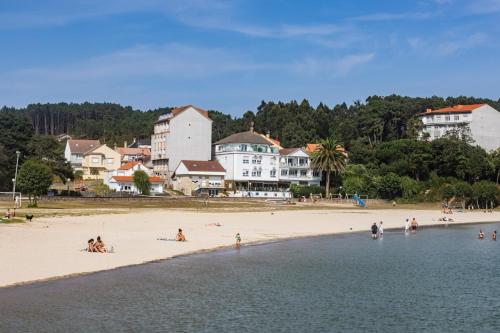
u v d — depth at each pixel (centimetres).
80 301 3045
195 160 16538
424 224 9856
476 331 2803
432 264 4947
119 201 11475
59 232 5666
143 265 4234
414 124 18950
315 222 8869
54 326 2598
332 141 14862
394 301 3397
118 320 2755
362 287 3794
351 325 2847
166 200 12162
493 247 6419
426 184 14888
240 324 2788
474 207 14062
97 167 18525
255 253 5284
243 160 16038
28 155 13812
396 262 5012
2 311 2783
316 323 2856
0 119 14050
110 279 3650
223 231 6881
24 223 6312
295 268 4497
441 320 2989
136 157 19950
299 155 16662
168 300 3200
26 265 3822
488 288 3844
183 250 5125
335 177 15950
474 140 17138
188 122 16762
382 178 14500
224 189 15262
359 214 10838
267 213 10012
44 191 9450
